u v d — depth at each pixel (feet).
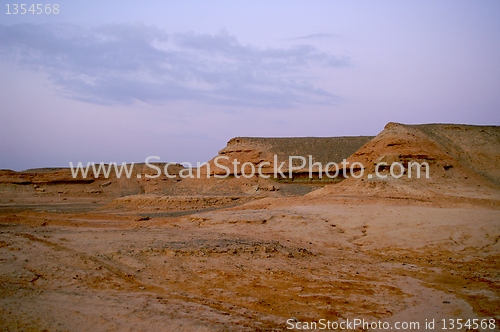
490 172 173.99
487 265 76.54
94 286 56.65
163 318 44.65
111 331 41.70
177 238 87.97
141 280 60.80
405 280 67.15
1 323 42.24
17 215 143.54
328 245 92.22
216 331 41.50
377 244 92.53
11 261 65.16
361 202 129.39
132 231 101.35
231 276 64.49
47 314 45.03
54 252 72.08
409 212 113.19
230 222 112.27
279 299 56.44
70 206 225.15
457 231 95.40
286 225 108.27
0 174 273.33
